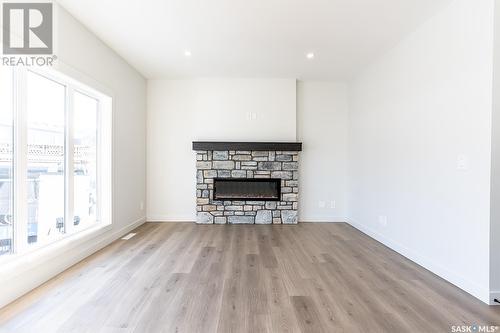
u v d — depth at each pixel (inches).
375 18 111.0
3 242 88.0
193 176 199.5
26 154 92.9
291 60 157.9
